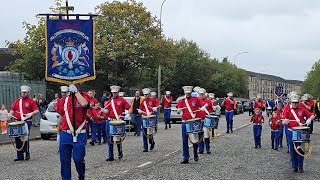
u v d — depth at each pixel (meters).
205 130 15.29
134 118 21.73
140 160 13.56
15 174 11.16
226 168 12.09
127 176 10.70
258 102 20.20
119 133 13.45
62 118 8.66
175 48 41.34
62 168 8.70
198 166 12.37
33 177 10.72
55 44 9.22
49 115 20.42
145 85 51.19
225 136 22.22
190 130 12.82
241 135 22.77
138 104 21.69
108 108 13.96
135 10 38.50
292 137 11.64
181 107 13.16
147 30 39.41
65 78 9.23
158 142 18.89
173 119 33.12
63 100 8.70
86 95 8.87
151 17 39.56
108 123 13.87
